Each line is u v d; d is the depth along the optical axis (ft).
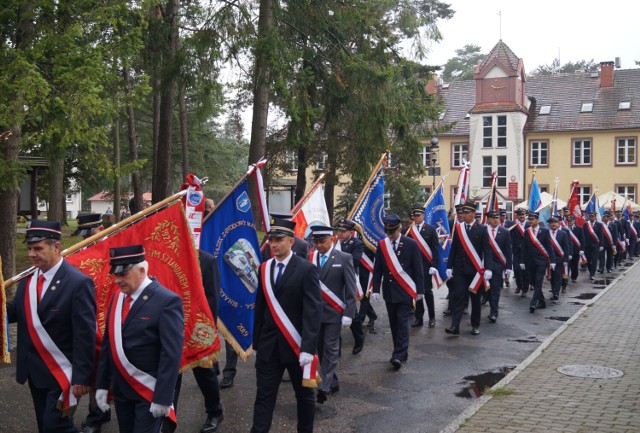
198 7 59.47
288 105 60.34
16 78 34.32
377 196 38.91
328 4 64.23
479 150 164.14
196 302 19.90
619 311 46.37
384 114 66.28
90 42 39.22
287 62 58.13
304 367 18.58
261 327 19.69
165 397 14.80
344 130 82.48
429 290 41.27
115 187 91.56
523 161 165.07
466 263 38.27
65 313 16.71
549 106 168.66
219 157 117.39
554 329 40.52
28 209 58.08
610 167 159.63
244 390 26.25
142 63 61.41
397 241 30.81
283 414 23.44
